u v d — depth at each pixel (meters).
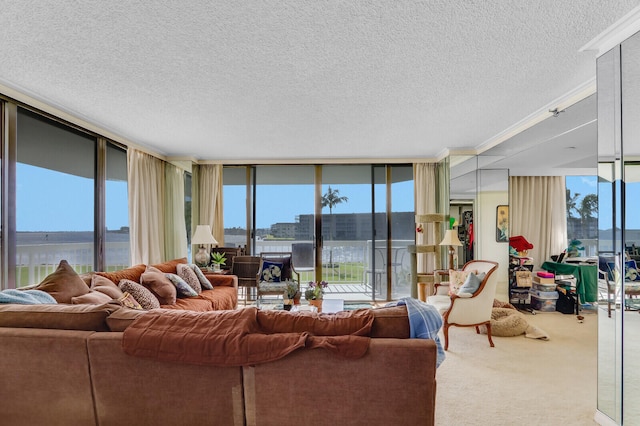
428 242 5.69
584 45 2.08
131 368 1.66
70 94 2.86
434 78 2.55
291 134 4.16
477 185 5.12
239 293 5.93
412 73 2.46
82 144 3.73
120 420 1.70
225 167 6.00
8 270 2.71
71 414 1.71
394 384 1.57
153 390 1.66
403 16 1.77
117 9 1.70
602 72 2.14
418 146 4.84
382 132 4.07
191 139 4.37
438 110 3.28
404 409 1.58
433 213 5.67
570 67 2.38
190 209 5.67
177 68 2.37
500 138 4.23
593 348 3.48
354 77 2.53
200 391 1.65
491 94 2.88
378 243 5.93
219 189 5.82
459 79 2.57
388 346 1.56
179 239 5.45
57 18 1.77
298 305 4.14
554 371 2.94
